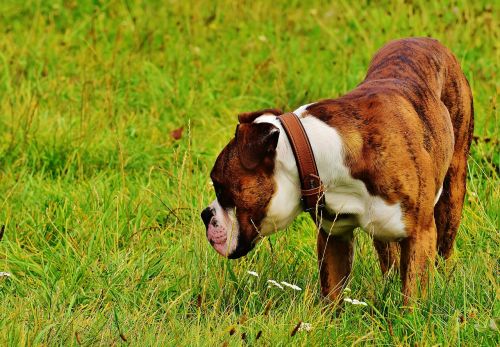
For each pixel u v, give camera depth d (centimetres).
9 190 1188
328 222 895
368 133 857
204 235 1004
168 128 1406
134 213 1120
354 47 1633
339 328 869
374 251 1002
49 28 1706
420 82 956
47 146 1291
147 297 950
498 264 955
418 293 880
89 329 849
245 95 1526
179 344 814
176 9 1812
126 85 1516
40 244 1069
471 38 1592
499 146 1239
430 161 885
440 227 1036
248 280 959
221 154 875
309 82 1508
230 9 1823
